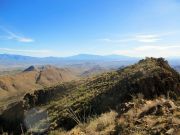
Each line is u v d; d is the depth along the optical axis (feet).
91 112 55.16
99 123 32.17
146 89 48.01
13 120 93.66
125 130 26.02
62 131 49.75
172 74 53.72
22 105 100.53
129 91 50.34
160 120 25.85
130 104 36.68
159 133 22.57
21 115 93.71
